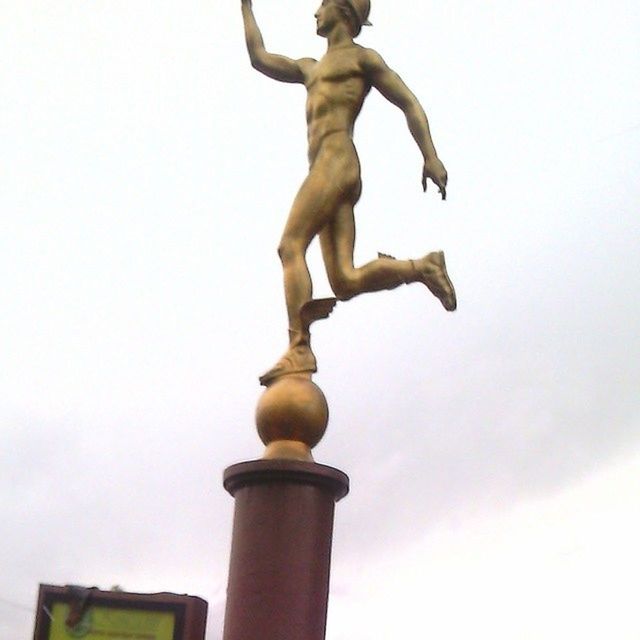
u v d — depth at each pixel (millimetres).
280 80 8969
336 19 8766
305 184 8438
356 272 8430
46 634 7105
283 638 7438
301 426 7910
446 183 8477
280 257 8367
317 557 7609
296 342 8133
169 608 7086
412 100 8570
